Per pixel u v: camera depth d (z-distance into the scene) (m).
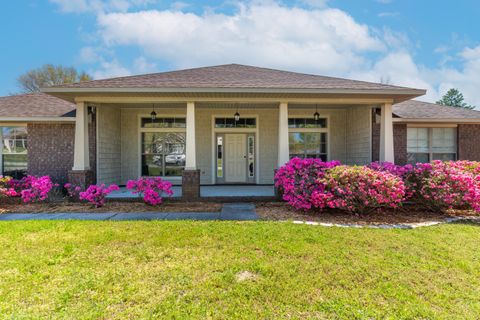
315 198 6.18
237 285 2.98
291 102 8.27
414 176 6.76
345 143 11.20
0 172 9.26
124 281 3.06
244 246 4.07
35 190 7.57
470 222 5.77
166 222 5.43
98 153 8.89
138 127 10.96
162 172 11.09
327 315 2.51
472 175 6.58
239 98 7.96
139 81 7.88
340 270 3.32
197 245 4.11
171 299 2.73
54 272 3.25
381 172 6.27
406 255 3.78
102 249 3.96
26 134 9.23
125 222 5.45
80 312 2.52
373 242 4.27
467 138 10.15
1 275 3.18
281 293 2.84
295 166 6.70
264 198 7.88
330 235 4.60
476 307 2.61
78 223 5.36
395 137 9.72
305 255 3.75
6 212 6.61
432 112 10.23
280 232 4.74
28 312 2.51
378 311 2.55
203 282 3.04
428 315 2.50
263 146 11.25
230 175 11.27
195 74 9.12
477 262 3.56
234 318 2.46
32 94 11.20
